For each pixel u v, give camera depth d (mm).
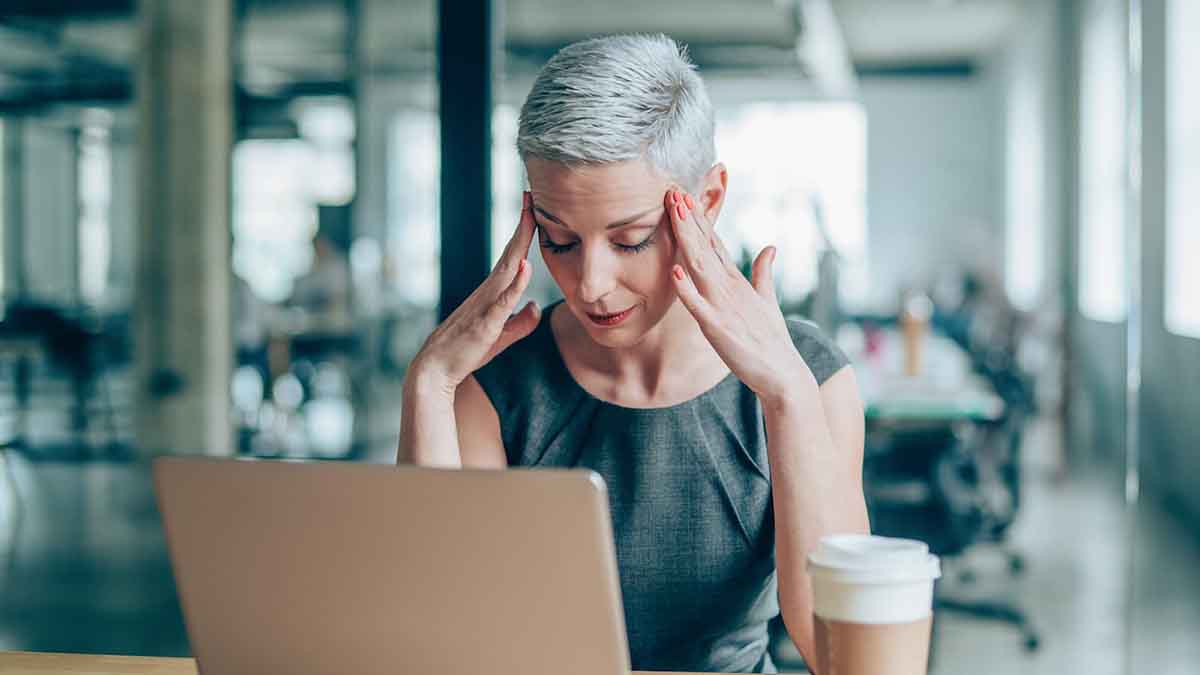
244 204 4906
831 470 1062
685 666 1188
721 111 6012
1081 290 5309
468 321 1122
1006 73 5523
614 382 1201
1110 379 5051
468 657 733
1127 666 3260
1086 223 5379
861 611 717
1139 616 3648
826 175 5750
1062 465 5051
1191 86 5090
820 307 4203
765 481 1179
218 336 4918
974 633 3576
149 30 4949
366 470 722
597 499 686
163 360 4957
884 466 3643
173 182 4945
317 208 4844
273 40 4891
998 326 4910
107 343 5000
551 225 1053
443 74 2639
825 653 741
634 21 6480
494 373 1240
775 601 1217
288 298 4863
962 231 5484
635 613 1189
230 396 4918
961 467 3613
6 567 4270
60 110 5000
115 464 4977
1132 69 5250
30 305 5008
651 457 1185
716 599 1184
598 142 988
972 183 5559
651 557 1182
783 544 1062
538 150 1010
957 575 4020
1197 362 4516
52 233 4988
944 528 3609
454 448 1140
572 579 702
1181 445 4664
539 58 6680
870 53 5742
